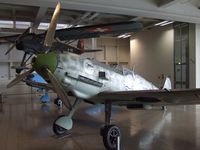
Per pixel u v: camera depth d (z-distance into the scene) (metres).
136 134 4.07
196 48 9.77
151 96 3.46
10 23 11.02
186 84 10.28
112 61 15.82
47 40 3.76
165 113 6.41
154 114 6.25
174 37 10.96
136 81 4.86
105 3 6.68
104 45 15.66
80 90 3.75
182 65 10.51
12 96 11.62
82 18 9.56
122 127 4.64
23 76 3.85
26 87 12.38
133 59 14.73
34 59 3.43
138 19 10.20
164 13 7.46
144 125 4.83
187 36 10.16
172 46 11.09
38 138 3.86
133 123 5.04
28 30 6.16
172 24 11.05
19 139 3.80
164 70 11.71
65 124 4.00
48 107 7.56
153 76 12.65
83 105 8.09
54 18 3.80
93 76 3.87
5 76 13.05
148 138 3.81
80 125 4.84
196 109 7.20
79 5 6.44
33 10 8.91
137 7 7.11
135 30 6.89
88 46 12.63
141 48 13.74
